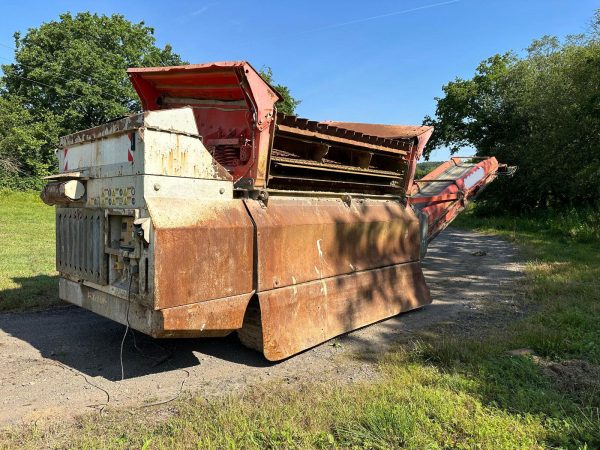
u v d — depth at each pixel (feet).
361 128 24.34
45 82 110.32
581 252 40.73
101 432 10.24
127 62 122.93
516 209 82.12
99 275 13.58
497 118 82.53
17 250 36.22
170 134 12.28
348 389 12.55
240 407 11.27
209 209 13.03
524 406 11.40
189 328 12.32
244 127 15.88
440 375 13.29
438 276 31.40
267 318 14.35
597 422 10.49
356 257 18.39
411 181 22.72
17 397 12.10
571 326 17.95
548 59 78.79
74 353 15.40
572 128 60.44
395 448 9.55
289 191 15.98
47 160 105.81
